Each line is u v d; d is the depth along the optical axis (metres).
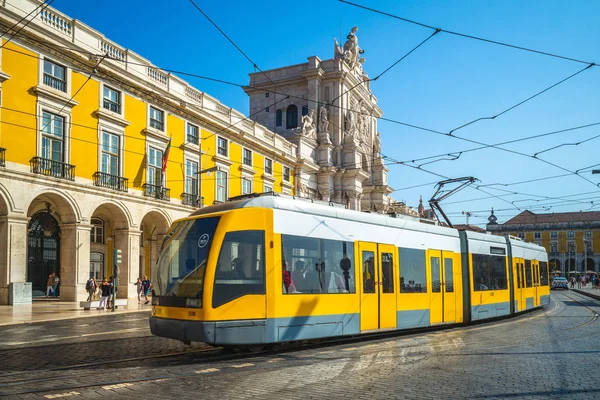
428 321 12.66
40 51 19.30
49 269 24.62
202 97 28.09
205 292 8.34
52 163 19.78
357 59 49.22
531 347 9.91
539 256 21.06
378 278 11.30
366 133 50.62
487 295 15.32
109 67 21.92
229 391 6.17
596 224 78.62
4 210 18.33
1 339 11.16
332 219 10.51
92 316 17.23
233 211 8.99
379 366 7.81
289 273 9.35
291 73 46.53
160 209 24.97
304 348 9.87
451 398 5.92
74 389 6.25
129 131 23.42
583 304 24.58
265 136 34.53
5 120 18.08
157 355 8.89
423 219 13.89
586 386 6.60
